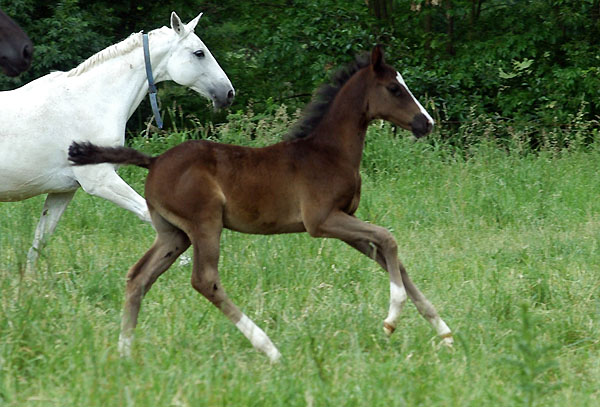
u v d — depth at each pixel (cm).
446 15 2361
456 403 704
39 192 1130
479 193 1569
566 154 1830
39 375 741
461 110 2186
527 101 2205
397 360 802
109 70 1150
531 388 693
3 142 1084
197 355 802
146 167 871
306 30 2259
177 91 2288
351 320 901
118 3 2322
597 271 1145
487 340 875
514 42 2264
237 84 2428
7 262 1116
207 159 851
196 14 2389
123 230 1352
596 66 2248
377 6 2459
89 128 1125
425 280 1116
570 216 1461
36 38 2114
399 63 2281
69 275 1062
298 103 2425
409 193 1609
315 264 1109
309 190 870
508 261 1207
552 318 959
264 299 980
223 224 872
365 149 1764
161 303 961
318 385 721
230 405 685
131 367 750
